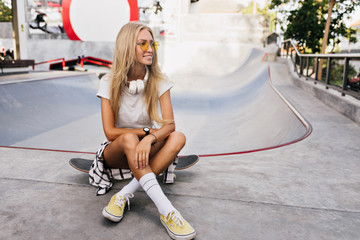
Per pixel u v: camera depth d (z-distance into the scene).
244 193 2.15
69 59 19.33
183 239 1.54
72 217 1.78
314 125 4.57
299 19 17.22
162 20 18.77
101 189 2.09
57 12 18.92
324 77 7.56
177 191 2.16
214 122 8.08
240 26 19.12
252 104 9.34
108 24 18.69
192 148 5.76
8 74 12.00
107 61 18.72
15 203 1.94
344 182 2.39
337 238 1.61
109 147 1.91
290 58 13.38
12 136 6.19
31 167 2.62
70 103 9.51
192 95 11.80
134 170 1.70
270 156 3.11
